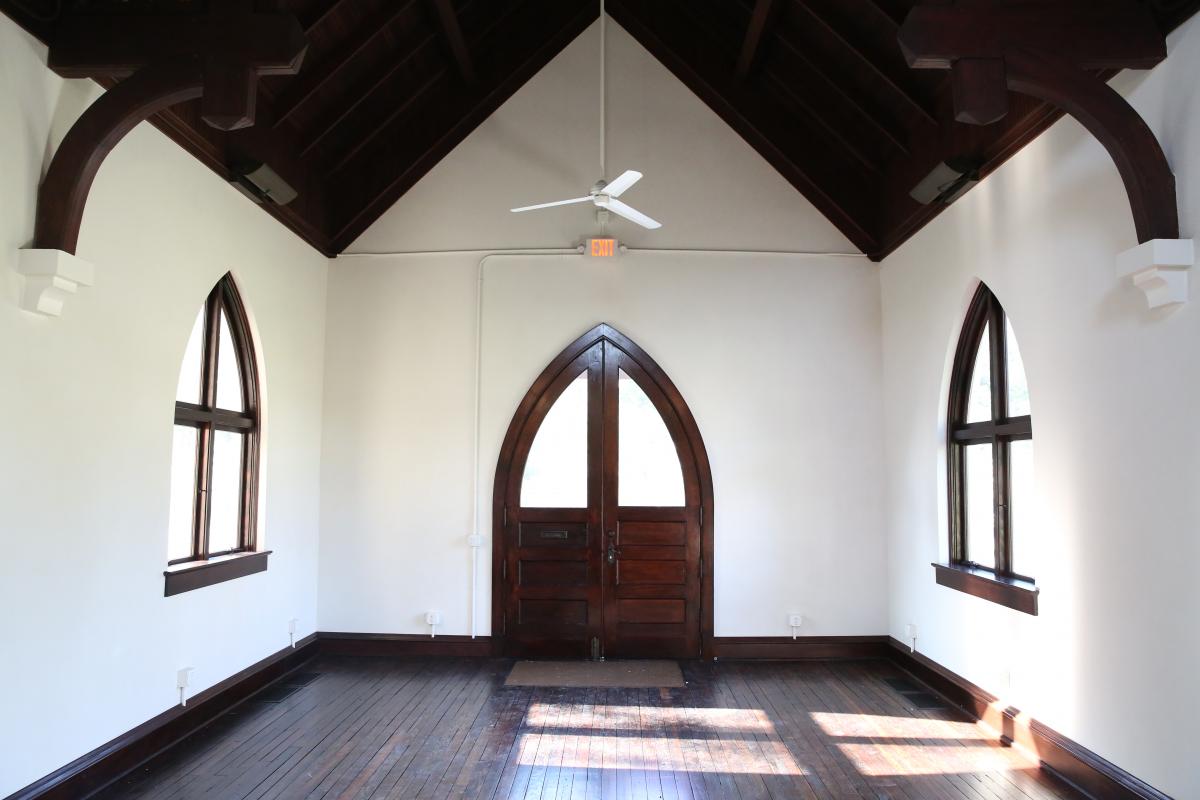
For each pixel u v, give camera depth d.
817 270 6.09
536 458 6.00
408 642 5.87
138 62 3.22
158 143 3.93
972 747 4.04
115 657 3.58
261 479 5.07
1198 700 2.83
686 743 4.11
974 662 4.52
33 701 3.09
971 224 4.57
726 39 5.98
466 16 5.68
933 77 4.66
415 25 5.28
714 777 3.67
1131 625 3.19
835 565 5.89
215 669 4.48
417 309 6.10
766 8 4.95
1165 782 2.99
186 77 3.20
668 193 6.15
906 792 3.50
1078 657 3.54
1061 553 3.67
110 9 3.24
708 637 5.85
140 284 3.78
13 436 3.01
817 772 3.73
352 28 4.85
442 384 6.04
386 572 5.93
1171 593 2.97
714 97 6.20
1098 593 3.39
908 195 5.36
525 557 5.94
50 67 3.24
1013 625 4.08
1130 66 3.08
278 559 5.28
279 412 5.29
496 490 5.95
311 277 5.85
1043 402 3.83
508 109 6.23
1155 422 3.06
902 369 5.62
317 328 5.96
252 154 4.73
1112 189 3.33
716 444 5.98
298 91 4.87
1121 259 3.04
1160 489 3.03
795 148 6.00
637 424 6.02
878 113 5.34
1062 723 3.65
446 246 6.14
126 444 3.67
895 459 5.74
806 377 6.02
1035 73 3.03
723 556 5.90
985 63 3.03
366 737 4.16
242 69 3.19
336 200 6.07
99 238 3.50
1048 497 3.78
